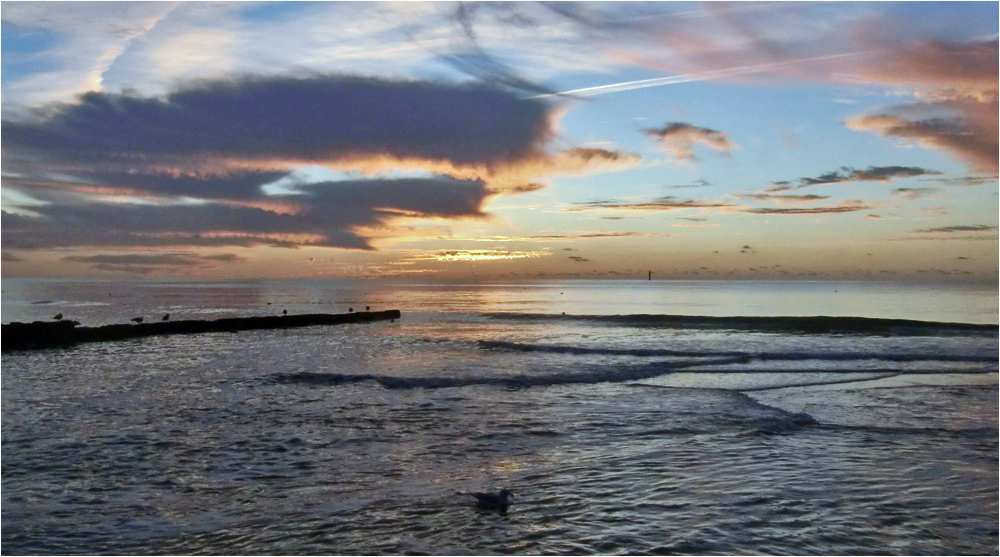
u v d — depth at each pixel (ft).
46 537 24.86
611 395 53.21
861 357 77.71
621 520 26.30
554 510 27.37
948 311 196.95
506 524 25.96
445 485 30.60
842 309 211.82
